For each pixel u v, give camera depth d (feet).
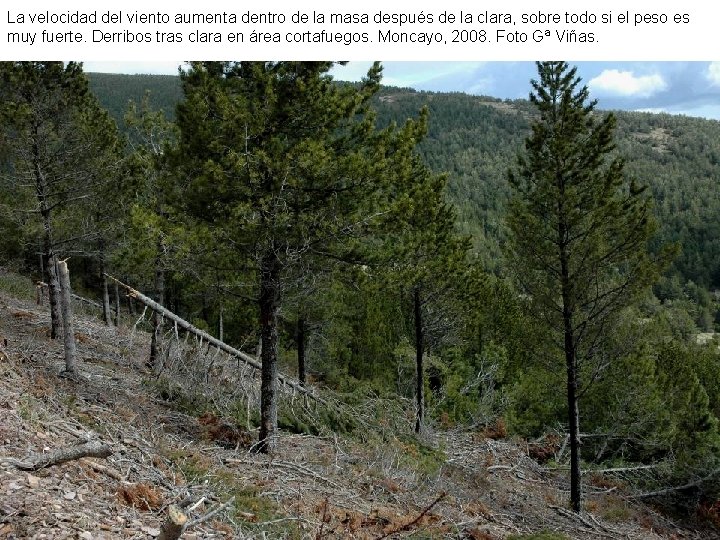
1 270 82.99
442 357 84.23
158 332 48.98
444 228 56.03
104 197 50.96
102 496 19.39
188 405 39.83
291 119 31.73
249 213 31.68
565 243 46.42
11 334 45.68
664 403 67.56
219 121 31.65
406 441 53.67
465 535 32.22
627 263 45.52
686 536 55.42
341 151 33.63
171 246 31.42
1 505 15.90
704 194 480.23
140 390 39.93
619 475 65.87
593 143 44.32
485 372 80.43
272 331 35.94
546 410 75.36
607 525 48.14
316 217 31.81
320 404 49.55
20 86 44.98
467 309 63.52
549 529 41.27
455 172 504.43
